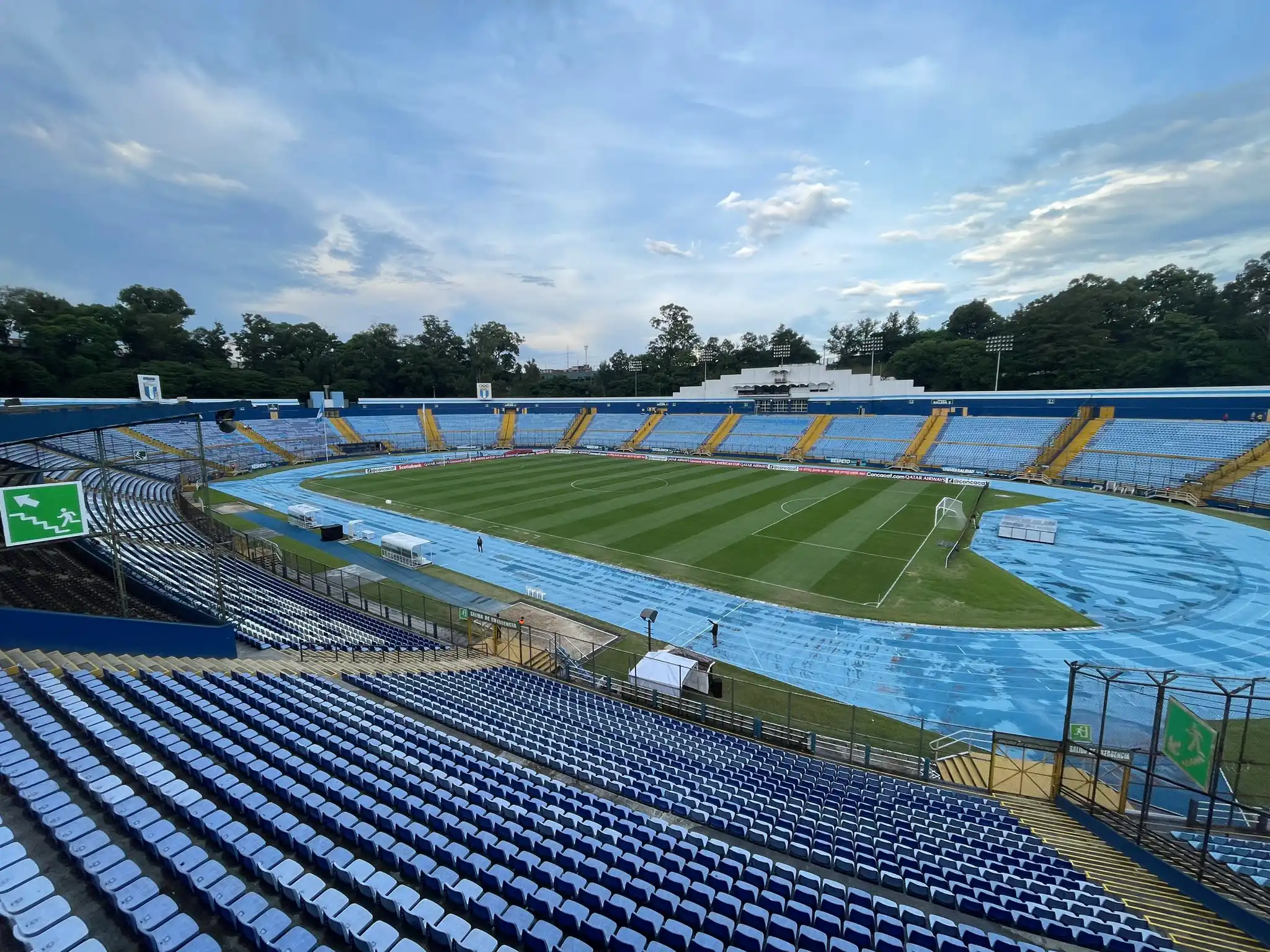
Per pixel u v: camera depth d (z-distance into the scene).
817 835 11.05
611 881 8.55
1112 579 29.72
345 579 30.05
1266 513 42.66
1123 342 104.31
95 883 7.43
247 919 6.96
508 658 22.27
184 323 108.31
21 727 10.95
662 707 18.94
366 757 11.61
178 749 10.45
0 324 78.75
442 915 7.30
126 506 36.12
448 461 71.94
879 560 32.53
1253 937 8.84
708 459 75.69
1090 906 9.30
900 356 103.62
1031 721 18.25
